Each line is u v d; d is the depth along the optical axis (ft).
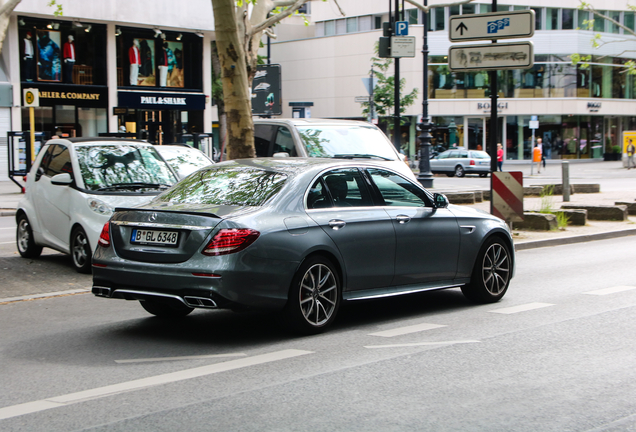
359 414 14.89
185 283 20.17
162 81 114.83
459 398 15.94
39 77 102.73
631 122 205.16
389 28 82.58
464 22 44.91
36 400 15.98
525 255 41.55
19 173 79.77
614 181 110.83
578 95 186.60
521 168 164.14
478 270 27.12
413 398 15.94
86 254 32.86
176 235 20.76
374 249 23.48
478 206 65.36
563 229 50.49
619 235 50.26
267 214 21.18
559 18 188.14
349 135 43.42
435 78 183.32
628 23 195.42
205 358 19.65
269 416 14.76
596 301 27.68
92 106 107.14
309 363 18.98
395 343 21.22
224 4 40.93
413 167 149.07
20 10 97.04
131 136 69.51
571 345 20.81
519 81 185.37
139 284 21.03
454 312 26.03
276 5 72.54
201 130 119.75
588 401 15.76
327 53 195.72
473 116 184.34
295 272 21.38
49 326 23.91
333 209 22.90
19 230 38.42
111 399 16.01
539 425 14.26
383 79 153.69
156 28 111.55
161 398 16.05
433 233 25.36
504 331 22.74
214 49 163.22
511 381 17.26
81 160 34.81
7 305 27.43
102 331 23.16
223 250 20.11
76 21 103.45
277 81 135.13
